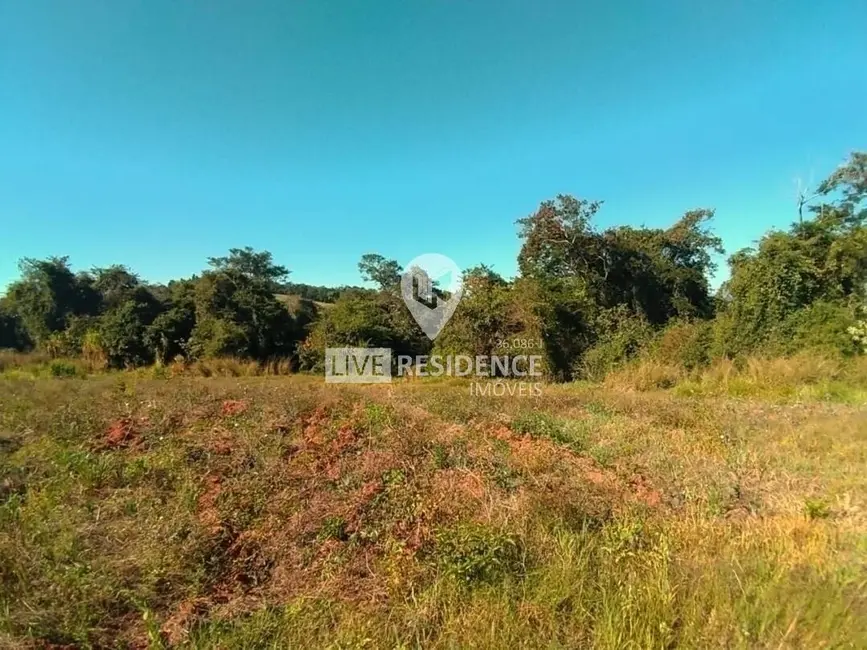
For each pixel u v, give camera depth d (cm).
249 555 369
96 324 2242
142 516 407
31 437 609
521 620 281
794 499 470
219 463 527
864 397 977
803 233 1473
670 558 333
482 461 517
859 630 262
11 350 2117
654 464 571
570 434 690
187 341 2238
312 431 641
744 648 253
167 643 274
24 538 355
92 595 299
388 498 433
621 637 262
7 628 267
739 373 1280
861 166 1809
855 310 1306
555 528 374
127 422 662
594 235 2384
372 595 312
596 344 1723
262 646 273
